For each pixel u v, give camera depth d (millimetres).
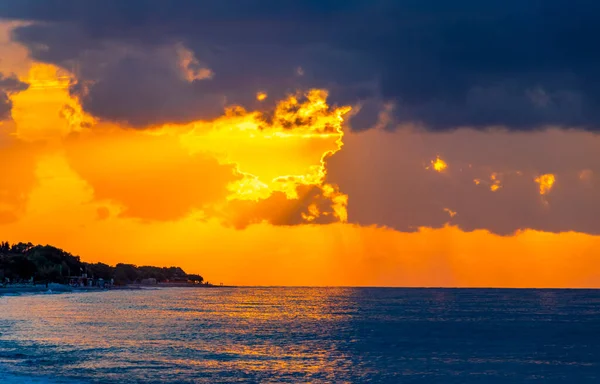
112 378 91312
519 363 114000
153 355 116438
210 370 101500
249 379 94875
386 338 156625
